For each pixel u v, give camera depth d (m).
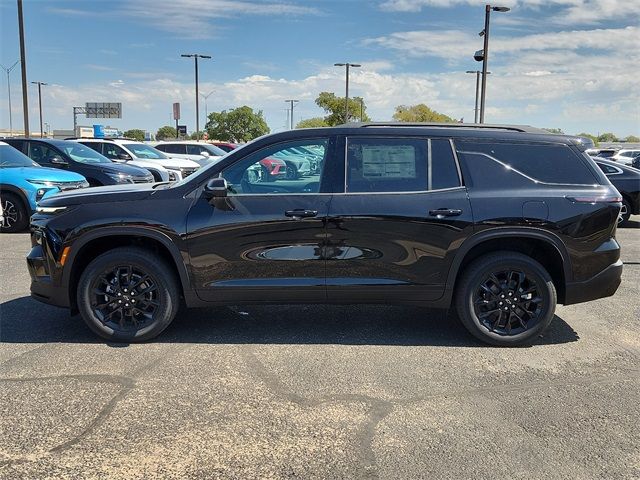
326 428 3.44
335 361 4.48
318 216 4.63
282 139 4.79
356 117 66.56
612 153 30.08
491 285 4.79
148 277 4.75
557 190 4.70
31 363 4.37
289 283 4.72
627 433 3.40
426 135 4.77
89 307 4.74
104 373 4.19
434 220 4.62
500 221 4.62
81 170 12.69
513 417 3.59
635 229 12.20
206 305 4.80
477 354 4.67
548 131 5.00
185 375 4.18
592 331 5.28
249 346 4.78
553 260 4.83
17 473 2.93
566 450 3.21
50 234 4.71
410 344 4.88
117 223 4.65
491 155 4.77
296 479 2.92
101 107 74.25
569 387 4.05
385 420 3.54
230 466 3.03
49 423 3.45
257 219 4.64
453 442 3.29
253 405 3.72
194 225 4.64
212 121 83.56
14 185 10.61
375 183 4.71
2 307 5.81
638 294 6.59
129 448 3.19
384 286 4.72
